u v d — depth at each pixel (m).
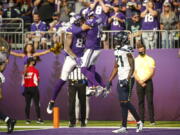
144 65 26.06
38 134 20.36
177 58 28.30
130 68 20.64
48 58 29.80
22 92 28.20
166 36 28.33
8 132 20.83
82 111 24.67
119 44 20.81
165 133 20.55
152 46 28.52
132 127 24.33
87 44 24.05
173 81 28.41
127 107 20.98
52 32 29.64
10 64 30.16
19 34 30.05
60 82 24.59
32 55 27.27
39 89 29.98
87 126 25.23
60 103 29.70
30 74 27.09
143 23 29.47
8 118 20.78
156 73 28.55
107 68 29.02
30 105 27.88
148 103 26.17
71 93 24.58
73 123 24.64
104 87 24.33
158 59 28.47
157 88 28.59
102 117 29.25
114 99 29.06
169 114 28.55
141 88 26.00
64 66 24.47
